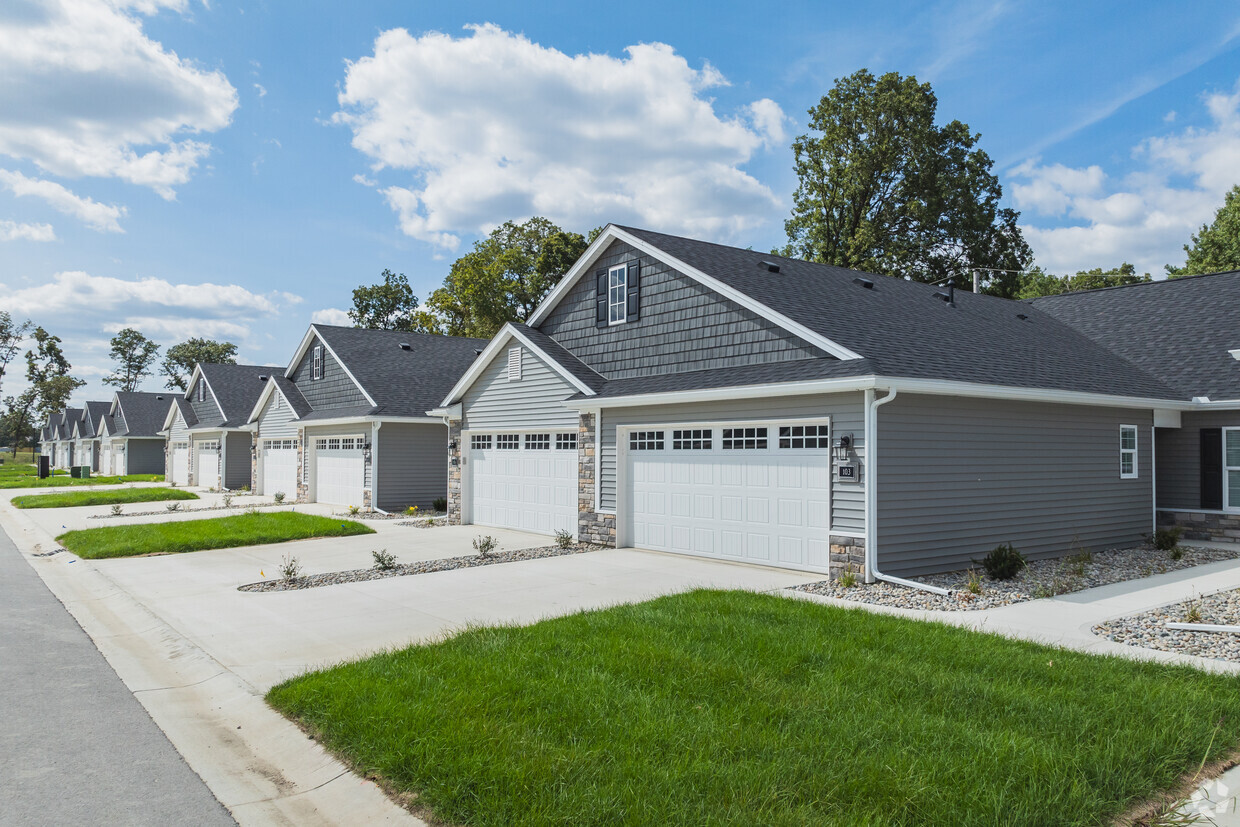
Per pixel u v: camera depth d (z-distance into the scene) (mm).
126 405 53219
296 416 27156
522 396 17344
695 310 13617
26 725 5785
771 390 11078
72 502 27469
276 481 30484
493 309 41469
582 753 4629
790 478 11500
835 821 3838
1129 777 4289
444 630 8078
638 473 14297
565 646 6977
